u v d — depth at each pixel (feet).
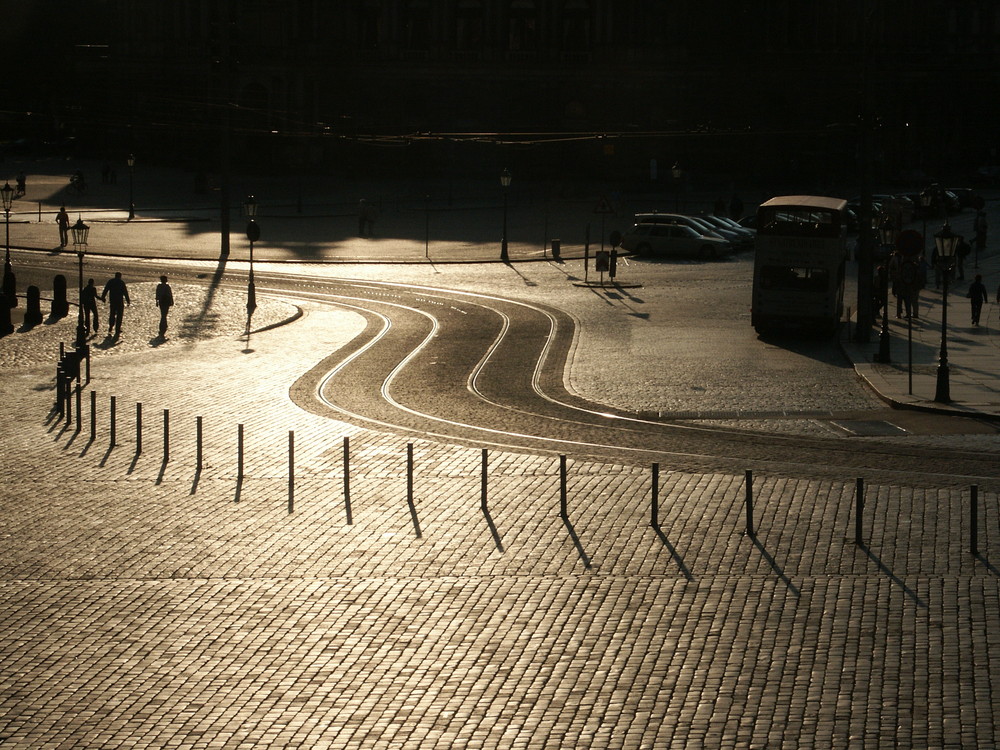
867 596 61.16
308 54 409.49
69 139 451.12
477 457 92.02
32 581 64.03
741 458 92.22
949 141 406.41
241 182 381.81
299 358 145.59
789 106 403.75
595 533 71.61
